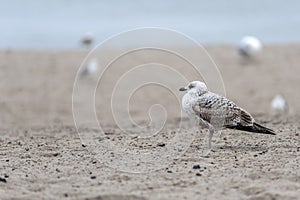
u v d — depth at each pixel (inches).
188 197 304.5
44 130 624.4
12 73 1039.0
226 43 1230.3
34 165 383.2
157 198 302.5
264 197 302.8
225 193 311.4
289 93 931.3
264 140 457.4
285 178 339.9
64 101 904.9
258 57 1096.8
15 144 474.3
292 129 521.0
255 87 958.4
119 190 318.0
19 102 899.4
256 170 358.3
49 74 1027.3
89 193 312.8
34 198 306.7
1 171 366.9
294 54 1120.2
